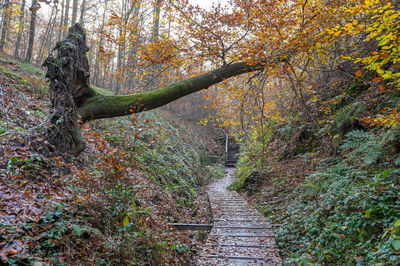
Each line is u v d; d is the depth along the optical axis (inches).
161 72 271.3
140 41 261.7
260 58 233.0
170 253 189.9
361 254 133.4
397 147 180.2
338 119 296.2
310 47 225.0
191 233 268.7
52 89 207.9
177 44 258.4
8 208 133.3
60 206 151.2
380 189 154.2
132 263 147.1
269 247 200.5
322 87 375.6
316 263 146.0
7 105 243.0
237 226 251.8
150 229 191.0
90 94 229.1
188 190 406.6
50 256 122.3
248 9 237.6
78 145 219.9
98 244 145.4
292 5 245.3
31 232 126.7
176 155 491.5
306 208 228.4
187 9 243.4
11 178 156.6
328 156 297.7
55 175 183.9
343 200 178.4
